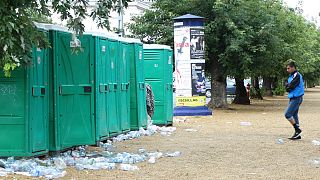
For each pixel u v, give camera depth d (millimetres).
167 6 27172
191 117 22406
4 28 8203
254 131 16781
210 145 13133
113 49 13133
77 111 11156
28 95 9820
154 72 17625
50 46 9781
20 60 8953
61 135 10781
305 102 39938
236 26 25406
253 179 8898
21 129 9883
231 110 27750
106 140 12852
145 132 15258
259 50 25750
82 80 11242
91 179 8734
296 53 31188
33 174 8836
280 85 53500
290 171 9648
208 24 25797
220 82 28562
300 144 13453
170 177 9000
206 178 8945
